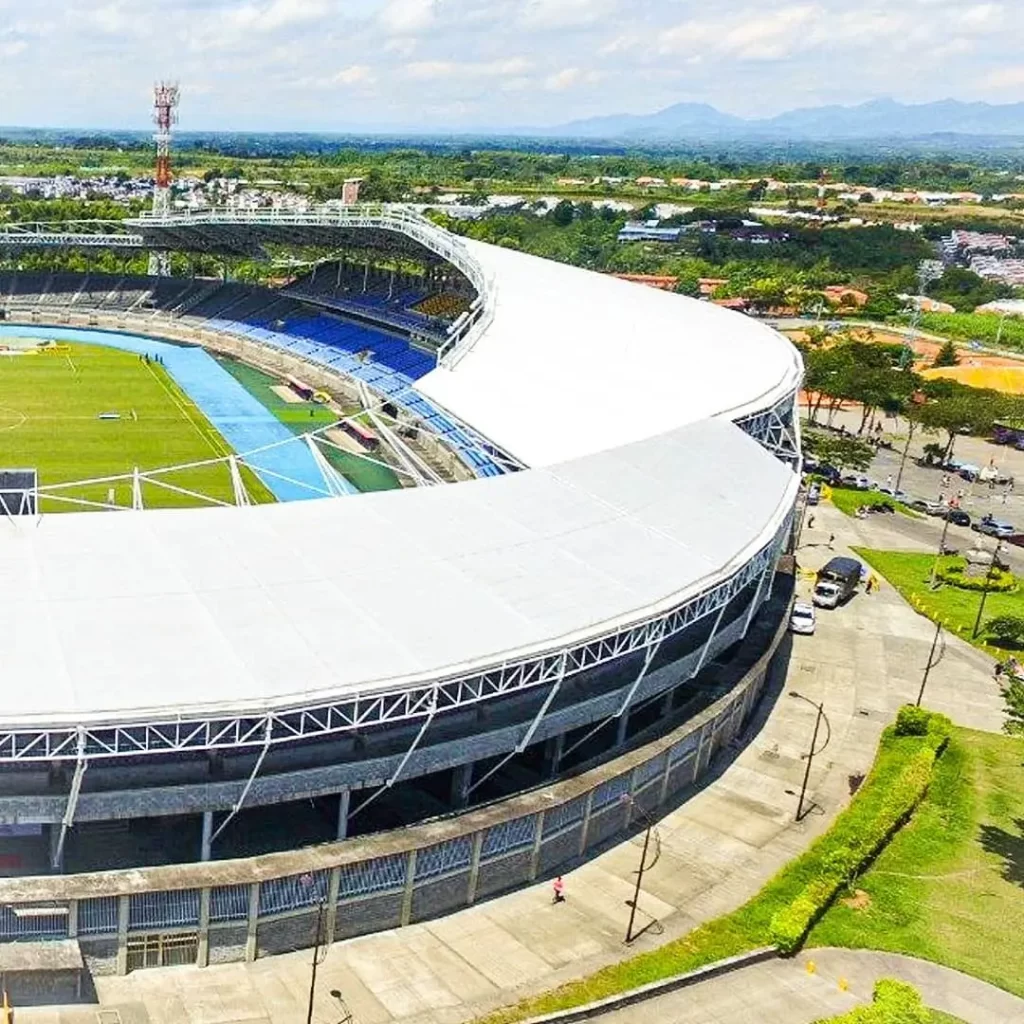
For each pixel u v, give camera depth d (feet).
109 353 639.35
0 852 166.91
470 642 174.91
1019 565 377.91
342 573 190.60
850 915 179.52
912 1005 144.15
